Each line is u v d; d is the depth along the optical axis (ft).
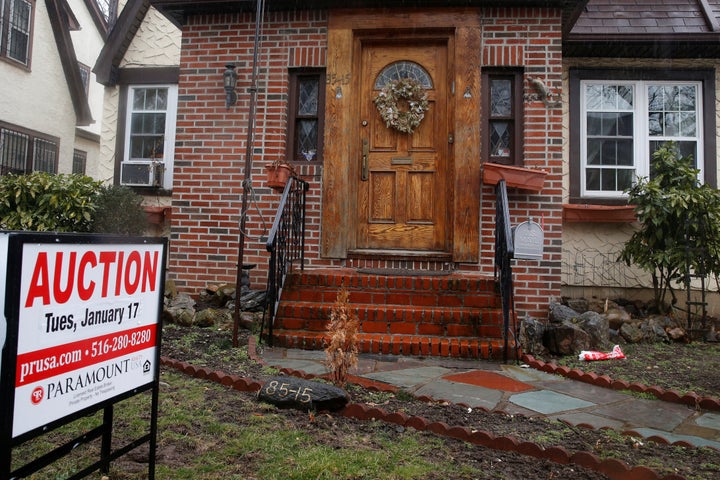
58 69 44.19
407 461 8.82
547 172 20.44
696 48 24.20
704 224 19.94
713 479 8.36
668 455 9.41
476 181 20.51
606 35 23.71
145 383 7.40
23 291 5.45
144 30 28.73
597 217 23.40
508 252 15.85
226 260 21.76
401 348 16.39
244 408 10.88
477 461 9.04
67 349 6.02
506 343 15.96
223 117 22.09
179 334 17.16
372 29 21.52
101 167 28.76
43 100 42.65
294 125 22.21
